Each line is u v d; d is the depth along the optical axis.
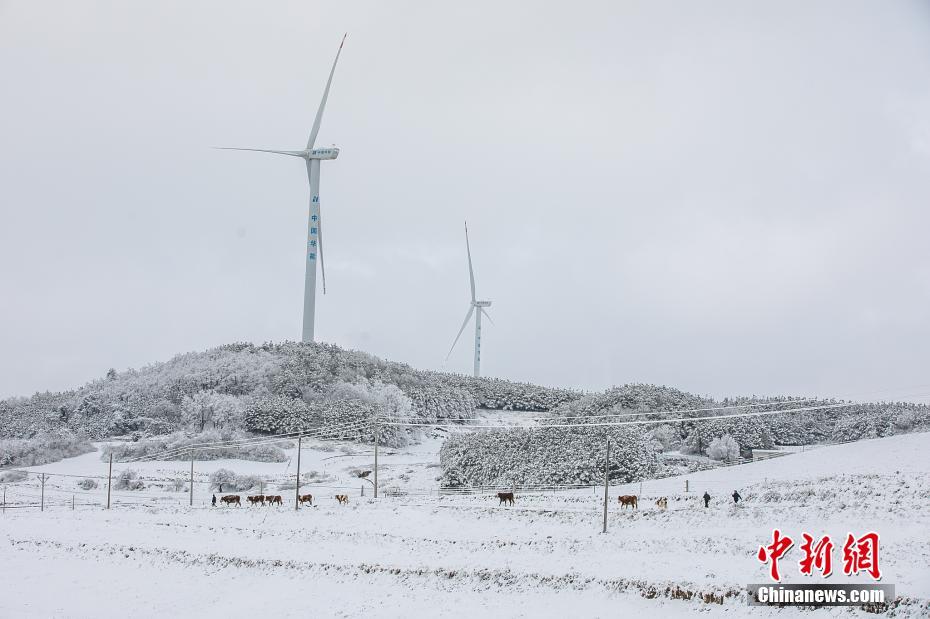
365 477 123.38
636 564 58.38
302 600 58.53
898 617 45.12
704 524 66.75
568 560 60.84
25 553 72.69
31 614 57.84
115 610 58.56
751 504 71.44
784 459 95.38
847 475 77.62
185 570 66.50
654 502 78.94
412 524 75.88
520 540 67.44
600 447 104.25
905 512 62.31
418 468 129.75
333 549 69.06
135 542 74.31
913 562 51.97
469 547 66.81
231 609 57.88
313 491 109.19
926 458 81.94
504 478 104.56
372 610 55.59
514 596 55.72
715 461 127.19
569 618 51.31
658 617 50.12
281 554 68.38
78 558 70.75
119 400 198.25
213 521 82.06
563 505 80.62
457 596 56.88
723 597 50.59
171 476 125.44
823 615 46.97
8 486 119.50
